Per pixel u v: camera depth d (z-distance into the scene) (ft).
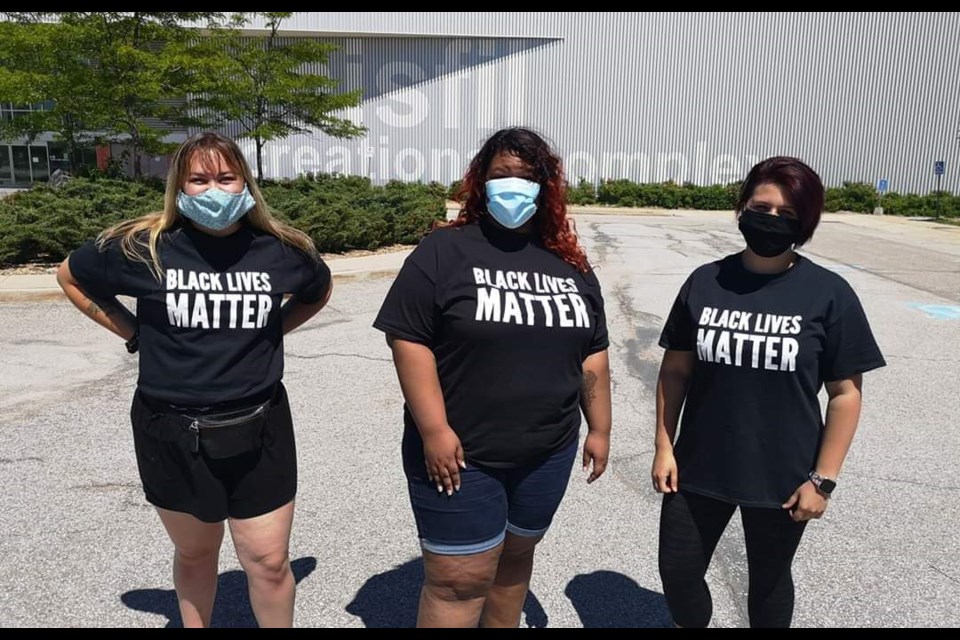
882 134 110.11
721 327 7.81
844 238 67.46
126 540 12.02
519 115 114.21
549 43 112.27
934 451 16.56
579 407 8.39
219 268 8.00
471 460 7.52
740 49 110.63
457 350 7.36
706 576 11.38
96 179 47.16
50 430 16.79
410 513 13.12
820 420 7.99
